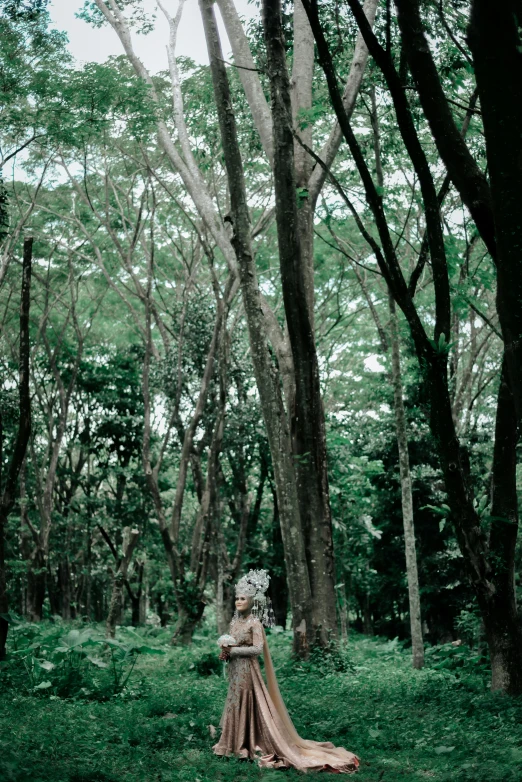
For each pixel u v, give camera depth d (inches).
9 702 404.2
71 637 480.7
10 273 1111.6
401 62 388.2
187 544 1382.9
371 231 1002.7
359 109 851.4
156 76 860.0
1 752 271.4
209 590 1317.7
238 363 999.0
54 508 1362.0
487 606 425.4
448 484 411.5
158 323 1005.8
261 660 685.3
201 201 751.1
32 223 1098.1
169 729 349.1
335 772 288.4
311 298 664.4
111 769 274.8
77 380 1341.0
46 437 1363.2
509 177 240.5
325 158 680.4
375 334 1267.2
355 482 1062.4
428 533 1056.2
